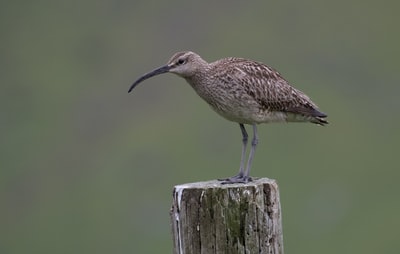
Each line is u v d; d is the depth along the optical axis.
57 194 37.22
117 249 32.19
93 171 37.75
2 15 56.78
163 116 39.72
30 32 54.00
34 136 42.66
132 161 37.19
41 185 38.19
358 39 46.06
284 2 49.19
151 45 46.28
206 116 38.62
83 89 45.41
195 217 8.23
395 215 31.72
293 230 31.27
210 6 48.22
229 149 35.28
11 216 36.56
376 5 49.31
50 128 42.97
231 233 8.19
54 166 39.41
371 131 37.72
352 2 49.94
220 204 8.20
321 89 41.09
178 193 8.29
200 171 34.25
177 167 35.09
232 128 36.53
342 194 33.19
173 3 49.25
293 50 44.47
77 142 40.88
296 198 32.84
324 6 48.78
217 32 46.06
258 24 46.81
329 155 35.84
